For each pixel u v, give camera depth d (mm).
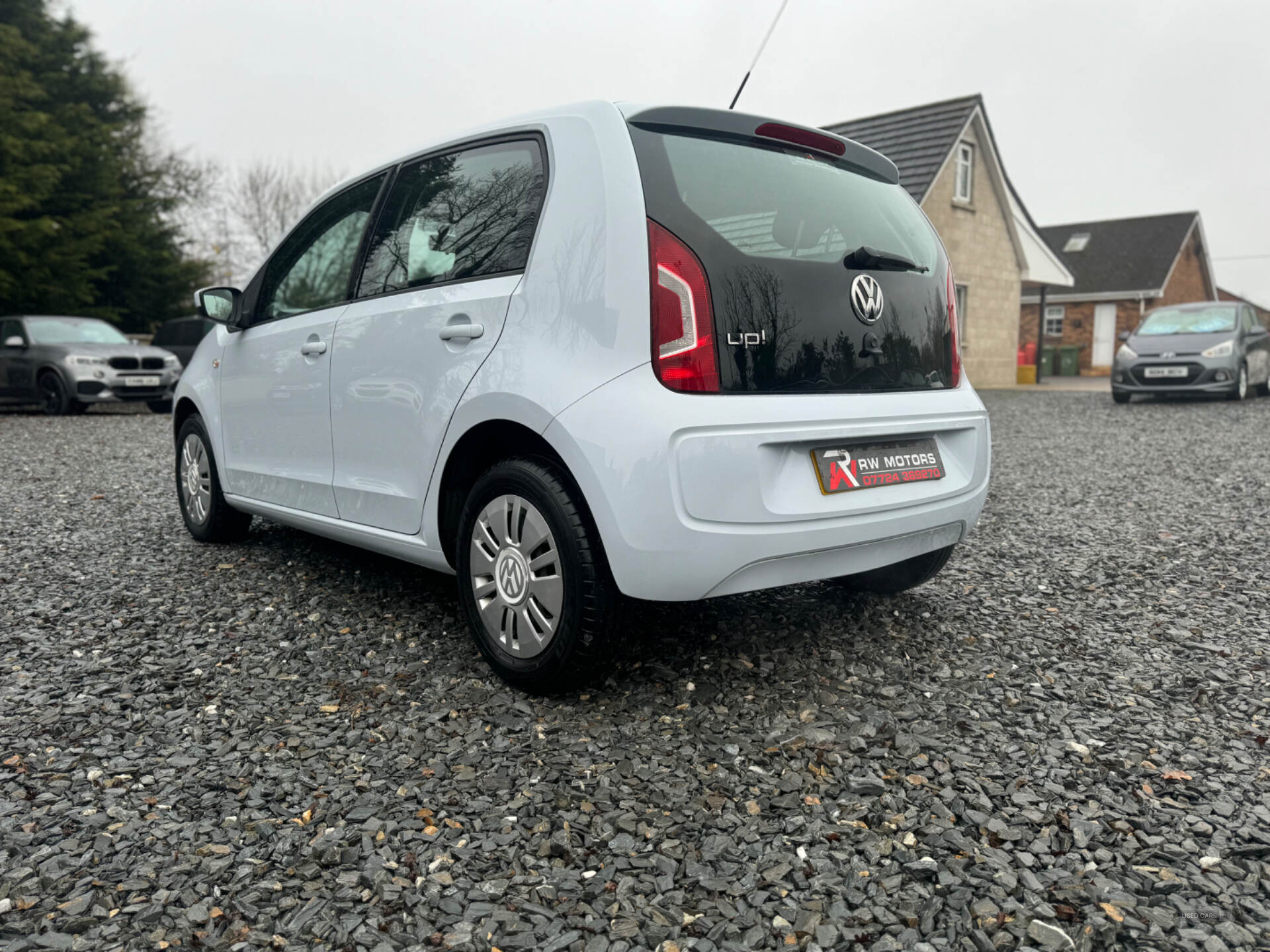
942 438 3146
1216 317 15234
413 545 3215
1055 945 1732
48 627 3504
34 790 2291
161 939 1750
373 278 3455
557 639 2668
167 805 2221
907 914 1827
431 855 2016
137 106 26297
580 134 2742
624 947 1736
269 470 4070
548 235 2734
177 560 4477
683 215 2543
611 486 2443
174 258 27234
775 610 3662
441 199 3234
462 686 2910
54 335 14320
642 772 2373
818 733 2598
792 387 2643
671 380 2457
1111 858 2006
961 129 20125
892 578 3715
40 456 8734
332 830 2105
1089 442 9633
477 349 2859
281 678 2992
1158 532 5180
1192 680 3008
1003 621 3584
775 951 1731
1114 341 36094
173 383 14258
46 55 24422
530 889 1908
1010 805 2229
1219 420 11617
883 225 3084
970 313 21828
